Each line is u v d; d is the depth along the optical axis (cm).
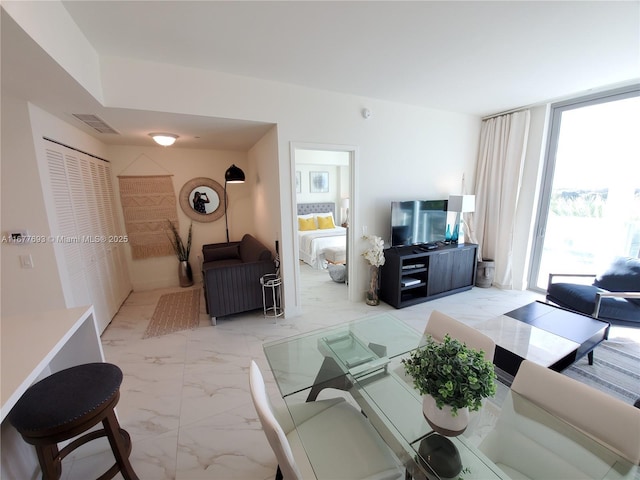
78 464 152
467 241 438
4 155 206
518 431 117
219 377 225
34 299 226
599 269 340
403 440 114
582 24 192
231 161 469
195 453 159
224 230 480
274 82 284
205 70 254
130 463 149
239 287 320
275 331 300
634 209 313
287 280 328
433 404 107
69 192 261
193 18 179
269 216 358
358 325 215
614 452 97
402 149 372
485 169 427
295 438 125
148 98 237
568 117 355
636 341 269
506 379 202
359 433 127
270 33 198
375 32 200
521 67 258
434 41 213
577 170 354
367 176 356
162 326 312
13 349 117
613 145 322
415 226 376
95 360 163
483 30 199
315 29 195
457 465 104
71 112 237
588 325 238
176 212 443
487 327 238
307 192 741
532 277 411
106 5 163
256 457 157
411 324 315
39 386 126
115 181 400
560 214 375
